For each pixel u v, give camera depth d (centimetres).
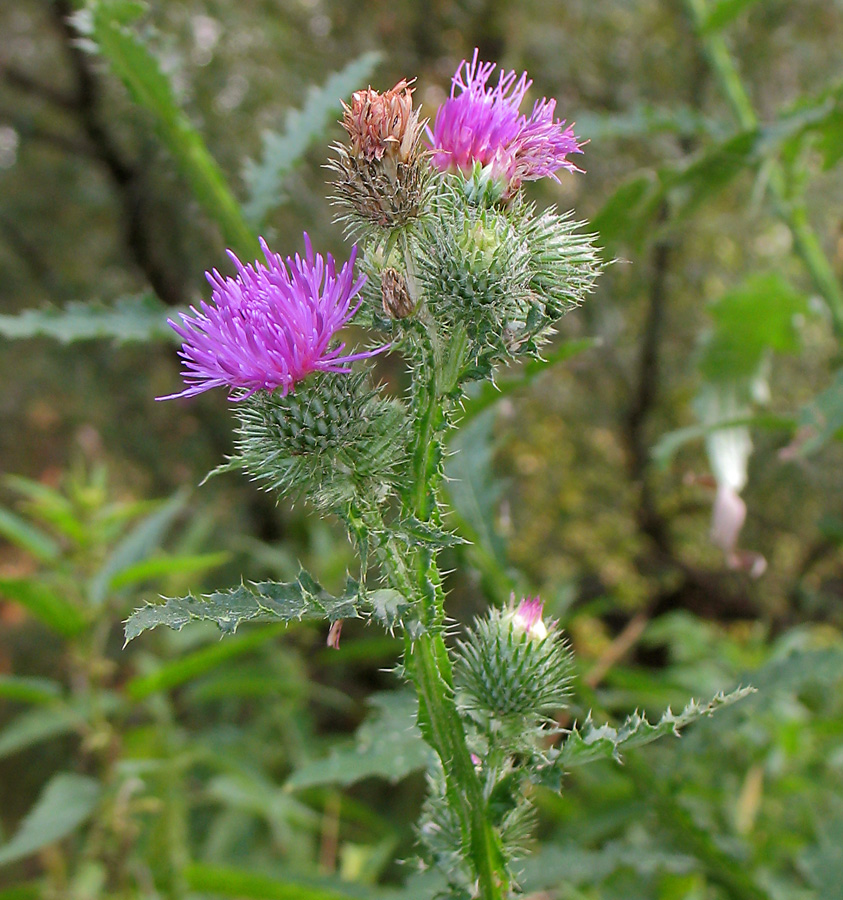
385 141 11
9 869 42
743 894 15
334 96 17
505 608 11
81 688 22
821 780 24
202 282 47
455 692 10
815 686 21
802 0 44
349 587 9
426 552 9
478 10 47
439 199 11
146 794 24
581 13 46
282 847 27
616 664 42
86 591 21
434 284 10
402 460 10
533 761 9
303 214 43
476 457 17
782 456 16
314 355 10
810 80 44
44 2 46
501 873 9
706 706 9
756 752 21
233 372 10
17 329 15
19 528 21
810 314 21
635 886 20
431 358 10
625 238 21
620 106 47
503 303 10
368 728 15
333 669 42
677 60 46
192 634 26
